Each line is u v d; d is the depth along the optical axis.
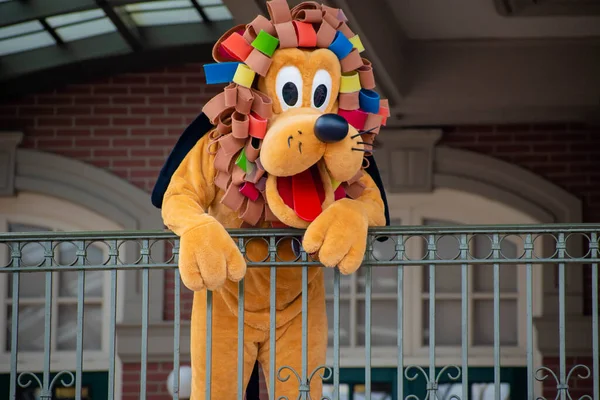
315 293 7.66
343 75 7.42
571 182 16.11
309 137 6.70
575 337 15.65
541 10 14.00
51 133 16.39
